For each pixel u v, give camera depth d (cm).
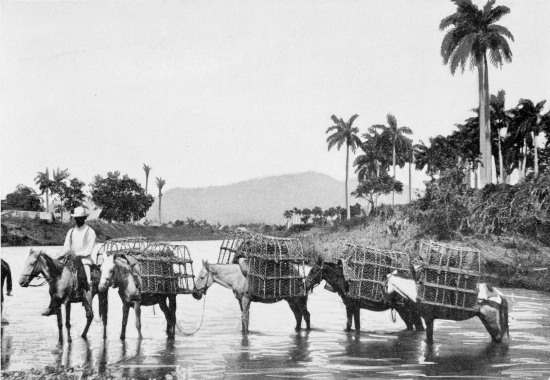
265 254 1359
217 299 2284
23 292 2389
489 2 3272
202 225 9144
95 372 989
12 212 5681
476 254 1231
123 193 5428
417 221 3172
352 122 4669
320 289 2625
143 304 1334
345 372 991
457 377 950
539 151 4194
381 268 1389
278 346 1230
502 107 4006
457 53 3325
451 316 1214
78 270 1266
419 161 4497
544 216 2825
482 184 3459
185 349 1192
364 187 4978
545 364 1038
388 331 1436
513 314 1638
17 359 1090
